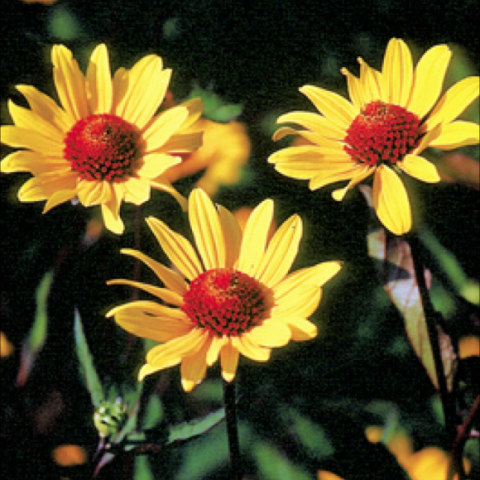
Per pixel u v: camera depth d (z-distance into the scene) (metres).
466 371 0.60
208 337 0.54
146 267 0.64
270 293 0.55
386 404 0.64
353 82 0.59
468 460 0.62
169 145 0.59
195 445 0.64
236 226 0.56
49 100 0.59
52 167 0.59
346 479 0.63
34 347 0.62
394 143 0.57
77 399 0.63
